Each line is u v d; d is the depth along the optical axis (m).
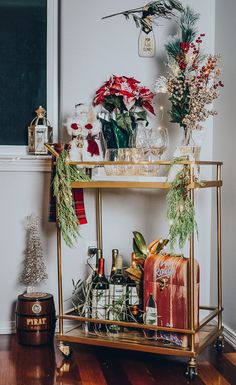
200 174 3.48
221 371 2.79
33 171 3.42
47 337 3.19
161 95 3.41
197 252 3.51
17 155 3.41
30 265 3.32
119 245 3.46
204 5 3.45
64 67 3.39
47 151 3.40
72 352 3.04
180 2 3.42
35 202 3.44
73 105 3.40
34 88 3.49
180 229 2.71
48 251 3.44
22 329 3.18
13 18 3.47
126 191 3.45
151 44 3.41
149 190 3.44
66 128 3.41
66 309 3.43
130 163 2.85
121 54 3.41
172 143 3.43
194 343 2.72
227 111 3.23
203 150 3.47
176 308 2.78
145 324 2.84
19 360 2.94
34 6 3.47
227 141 3.23
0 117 3.48
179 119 3.11
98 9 3.39
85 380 2.67
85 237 3.44
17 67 3.48
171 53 3.20
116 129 3.14
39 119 3.49
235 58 3.11
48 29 3.47
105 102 3.32
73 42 3.39
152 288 2.83
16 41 3.47
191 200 2.72
